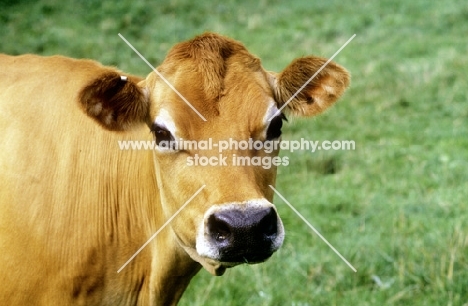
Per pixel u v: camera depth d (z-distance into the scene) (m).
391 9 18.14
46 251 4.63
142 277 4.93
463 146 10.05
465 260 6.63
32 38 15.20
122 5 17.41
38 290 4.64
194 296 6.50
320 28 16.95
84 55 14.76
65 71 5.03
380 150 10.09
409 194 8.52
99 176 4.84
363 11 18.09
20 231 4.61
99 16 16.78
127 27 16.48
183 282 4.98
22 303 4.64
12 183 4.66
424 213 7.95
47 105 4.87
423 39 15.62
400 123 11.16
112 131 4.40
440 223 7.54
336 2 18.91
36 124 4.80
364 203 8.37
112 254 4.84
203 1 18.56
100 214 4.81
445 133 10.54
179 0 18.28
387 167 9.48
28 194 4.64
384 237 7.39
